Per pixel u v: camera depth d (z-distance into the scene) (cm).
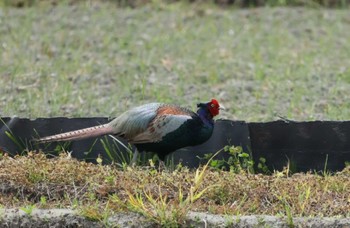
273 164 1884
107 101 2288
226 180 1644
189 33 3008
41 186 1628
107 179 1622
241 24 3134
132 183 1619
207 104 1800
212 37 2984
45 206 1580
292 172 1870
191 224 1498
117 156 1880
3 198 1606
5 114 2119
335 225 1493
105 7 3244
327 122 1877
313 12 3284
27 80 2430
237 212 1542
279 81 2503
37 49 2761
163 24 3094
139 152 1828
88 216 1512
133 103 2280
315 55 2803
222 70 2616
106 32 2977
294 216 1545
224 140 1883
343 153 1872
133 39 2917
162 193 1603
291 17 3216
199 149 1881
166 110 1789
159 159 1828
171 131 1769
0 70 2512
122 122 1786
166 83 2456
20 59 2636
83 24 3045
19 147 1892
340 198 1612
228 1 3366
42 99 2284
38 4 3234
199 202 1592
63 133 1838
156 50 2811
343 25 3147
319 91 2420
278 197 1596
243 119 2162
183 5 3303
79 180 1639
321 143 1877
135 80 2488
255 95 2381
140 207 1522
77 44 2839
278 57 2745
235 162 1812
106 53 2764
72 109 2206
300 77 2547
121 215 1520
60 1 3256
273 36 3000
